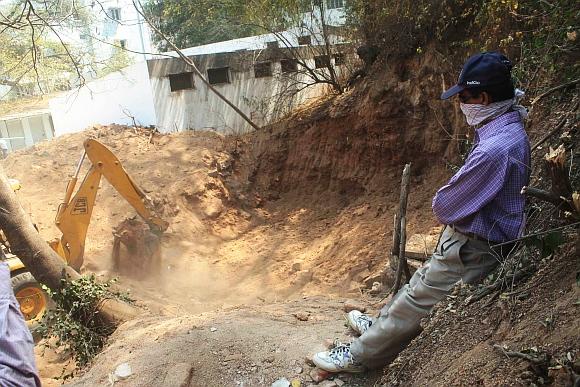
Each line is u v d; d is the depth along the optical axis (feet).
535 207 12.39
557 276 9.77
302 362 13.89
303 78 57.26
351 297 23.68
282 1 51.37
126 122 61.41
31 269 24.85
